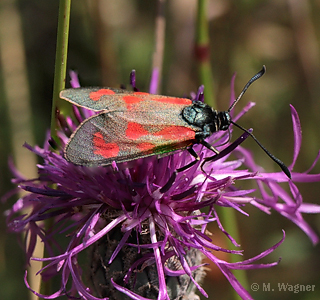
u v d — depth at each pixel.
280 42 0.19
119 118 0.11
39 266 0.14
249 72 0.19
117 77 0.17
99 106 0.11
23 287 0.17
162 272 0.11
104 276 0.12
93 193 0.12
